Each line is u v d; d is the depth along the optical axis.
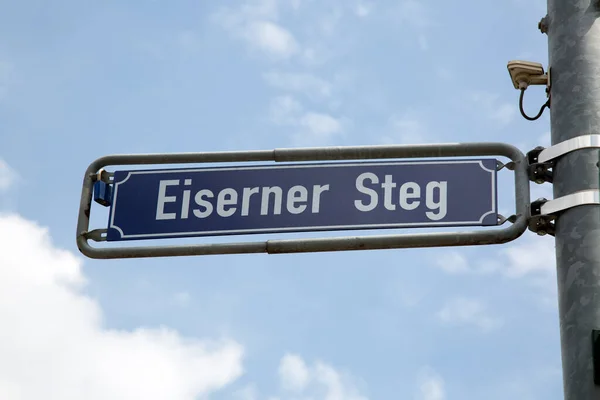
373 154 6.62
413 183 6.52
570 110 5.98
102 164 6.93
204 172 6.81
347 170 6.63
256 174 6.73
